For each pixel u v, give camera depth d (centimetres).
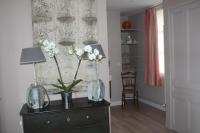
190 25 352
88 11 309
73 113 253
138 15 653
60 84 293
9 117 288
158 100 578
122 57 695
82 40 308
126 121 479
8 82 286
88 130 260
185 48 366
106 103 270
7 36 284
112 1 493
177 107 394
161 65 556
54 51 260
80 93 309
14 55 287
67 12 301
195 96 348
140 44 648
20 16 287
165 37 416
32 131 242
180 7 372
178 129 394
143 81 643
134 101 636
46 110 246
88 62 310
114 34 630
